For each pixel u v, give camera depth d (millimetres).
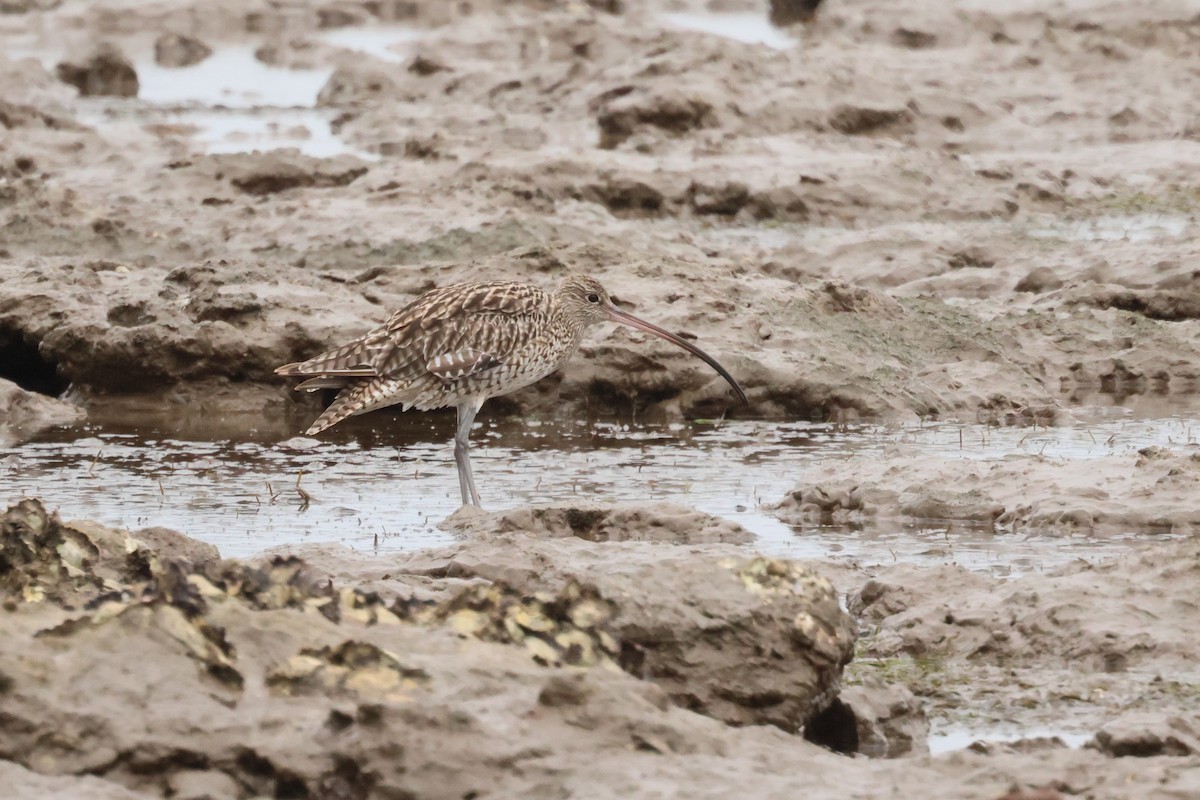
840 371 18266
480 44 41281
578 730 7430
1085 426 17234
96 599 8195
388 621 8320
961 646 10383
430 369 14617
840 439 16938
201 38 45594
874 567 12023
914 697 9312
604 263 20703
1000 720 9312
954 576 11242
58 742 7172
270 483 15195
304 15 46750
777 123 31969
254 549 12906
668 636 8773
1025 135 33062
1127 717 8508
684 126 31656
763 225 27359
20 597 8406
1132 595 10539
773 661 8867
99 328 18688
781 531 13320
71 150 30969
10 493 14758
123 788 6953
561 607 8406
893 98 33125
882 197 27812
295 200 25688
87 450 16656
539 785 7133
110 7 45531
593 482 15211
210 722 7270
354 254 22688
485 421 18234
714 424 17891
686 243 24266
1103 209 28000
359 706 7254
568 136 32406
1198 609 10367
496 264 20547
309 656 7645
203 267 20016
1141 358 19391
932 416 18000
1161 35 38969
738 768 7297
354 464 16141
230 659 7633
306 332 18672
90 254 23547
